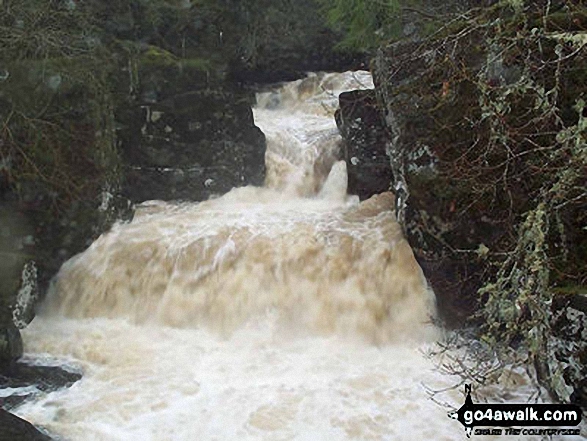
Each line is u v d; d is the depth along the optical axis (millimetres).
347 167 7930
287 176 8820
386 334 5852
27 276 6160
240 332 6004
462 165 4961
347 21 10250
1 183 6316
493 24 4562
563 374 4023
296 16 12789
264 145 8898
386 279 6070
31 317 6230
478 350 5242
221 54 12211
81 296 6496
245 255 6426
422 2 8641
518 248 3736
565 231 4234
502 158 4828
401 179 5945
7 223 6273
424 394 4754
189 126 8406
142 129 8211
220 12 12156
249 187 8625
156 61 8625
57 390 4910
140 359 5438
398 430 4340
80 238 6770
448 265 5441
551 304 4039
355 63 12898
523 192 4758
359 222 6863
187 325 6180
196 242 6621
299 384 4965
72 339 5805
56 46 7066
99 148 7012
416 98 5602
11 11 7168
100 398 4777
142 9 11336
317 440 4258
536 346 3607
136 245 6742
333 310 6039
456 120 5172
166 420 4500
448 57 5070
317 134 9430
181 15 11820
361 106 7938
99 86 7316
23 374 5086
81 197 6750
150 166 8211
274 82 12844
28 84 6559
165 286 6414
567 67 4434
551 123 4453
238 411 4594
